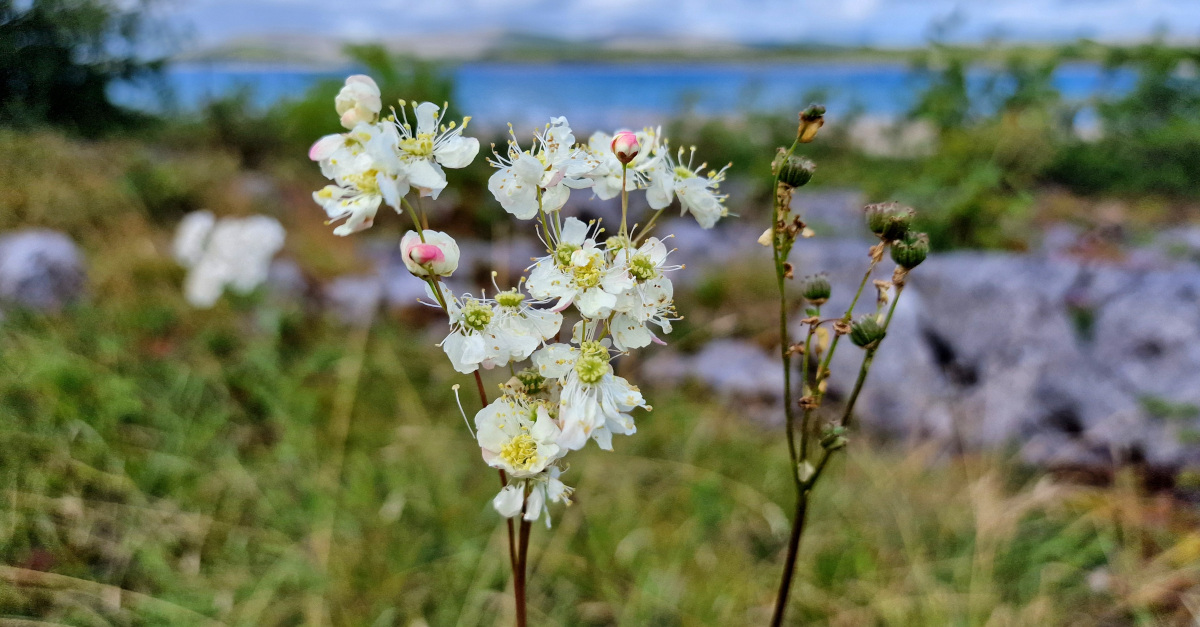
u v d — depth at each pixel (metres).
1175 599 0.28
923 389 0.41
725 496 0.34
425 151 0.16
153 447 0.34
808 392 0.18
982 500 0.33
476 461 0.36
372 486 0.32
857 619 0.28
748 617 0.28
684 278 0.58
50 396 0.34
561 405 0.16
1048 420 0.39
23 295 0.44
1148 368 0.39
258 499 0.31
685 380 0.45
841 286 0.49
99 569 0.27
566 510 0.32
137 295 0.47
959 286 0.44
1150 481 0.36
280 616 0.26
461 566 0.29
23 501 0.29
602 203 0.68
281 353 0.44
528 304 0.16
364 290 0.53
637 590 0.28
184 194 0.62
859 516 0.33
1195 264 0.46
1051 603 0.28
